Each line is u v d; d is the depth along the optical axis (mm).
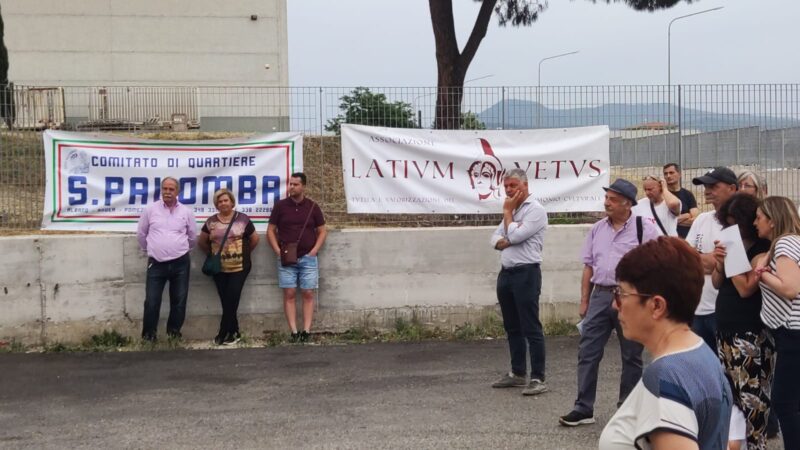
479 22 15109
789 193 11938
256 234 10320
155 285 9938
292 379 8531
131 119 14805
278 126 12391
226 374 8750
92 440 6543
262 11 31328
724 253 5605
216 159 10773
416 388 8141
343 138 11008
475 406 7473
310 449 6293
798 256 5230
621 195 6738
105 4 30203
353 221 11211
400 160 11125
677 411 2502
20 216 10664
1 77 17094
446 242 10828
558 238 11031
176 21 30750
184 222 10055
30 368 9039
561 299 11086
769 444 6383
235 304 10180
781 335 5285
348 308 10680
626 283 2738
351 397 7820
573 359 9406
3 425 6961
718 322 5754
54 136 10547
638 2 15383
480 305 10922
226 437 6602
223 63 31094
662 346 2699
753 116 11820
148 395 7922
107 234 10414
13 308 9922
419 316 10812
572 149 11414
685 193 10297
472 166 11258
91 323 10172
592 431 6691
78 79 30109
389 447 6320
